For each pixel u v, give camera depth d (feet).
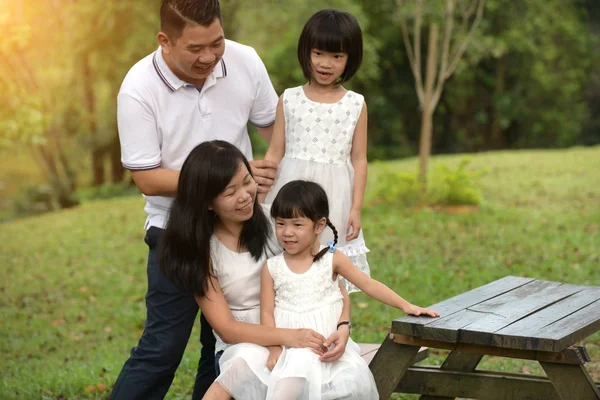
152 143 12.57
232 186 11.57
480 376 12.41
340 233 13.53
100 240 40.73
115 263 35.29
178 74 12.54
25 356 23.30
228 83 13.10
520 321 11.27
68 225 45.98
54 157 71.97
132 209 50.39
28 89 56.90
